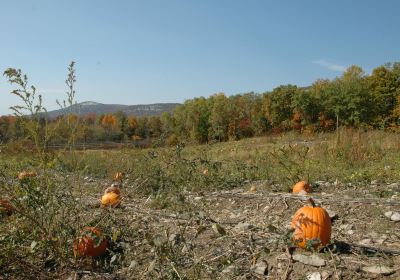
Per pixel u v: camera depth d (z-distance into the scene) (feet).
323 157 39.91
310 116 186.60
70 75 13.60
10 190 13.35
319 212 14.40
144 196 23.31
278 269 12.78
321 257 13.28
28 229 13.76
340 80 192.95
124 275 13.23
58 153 13.87
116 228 16.21
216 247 14.35
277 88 199.00
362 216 18.90
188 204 18.22
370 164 37.09
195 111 217.15
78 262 13.80
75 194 20.24
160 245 11.12
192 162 26.50
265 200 22.82
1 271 12.99
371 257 13.50
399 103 162.09
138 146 43.06
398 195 23.50
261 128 200.13
